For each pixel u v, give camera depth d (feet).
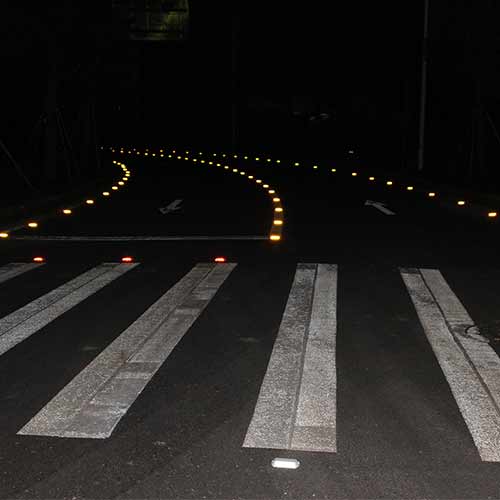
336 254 38.14
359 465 13.14
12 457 13.44
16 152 92.63
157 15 86.33
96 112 107.65
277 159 146.30
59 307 25.62
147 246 40.78
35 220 53.16
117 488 12.33
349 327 22.94
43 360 19.40
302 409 15.83
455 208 63.10
